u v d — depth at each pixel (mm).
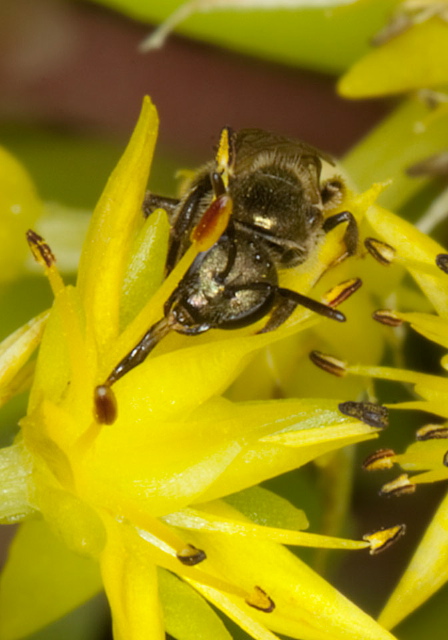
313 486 57
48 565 52
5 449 49
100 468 48
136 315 49
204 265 48
